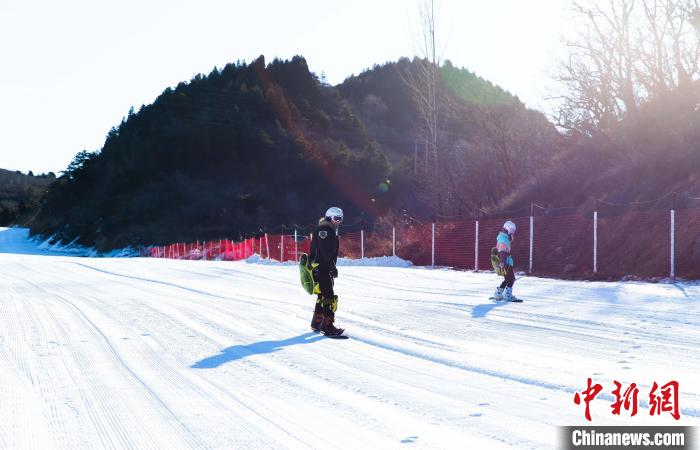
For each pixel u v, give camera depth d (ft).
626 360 27.14
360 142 442.09
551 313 42.45
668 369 25.25
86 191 407.64
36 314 39.99
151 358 26.76
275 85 420.77
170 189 347.36
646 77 95.91
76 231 352.08
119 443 15.65
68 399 19.71
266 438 16.17
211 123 375.45
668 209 72.59
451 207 125.90
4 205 548.31
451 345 31.07
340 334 34.01
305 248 130.31
